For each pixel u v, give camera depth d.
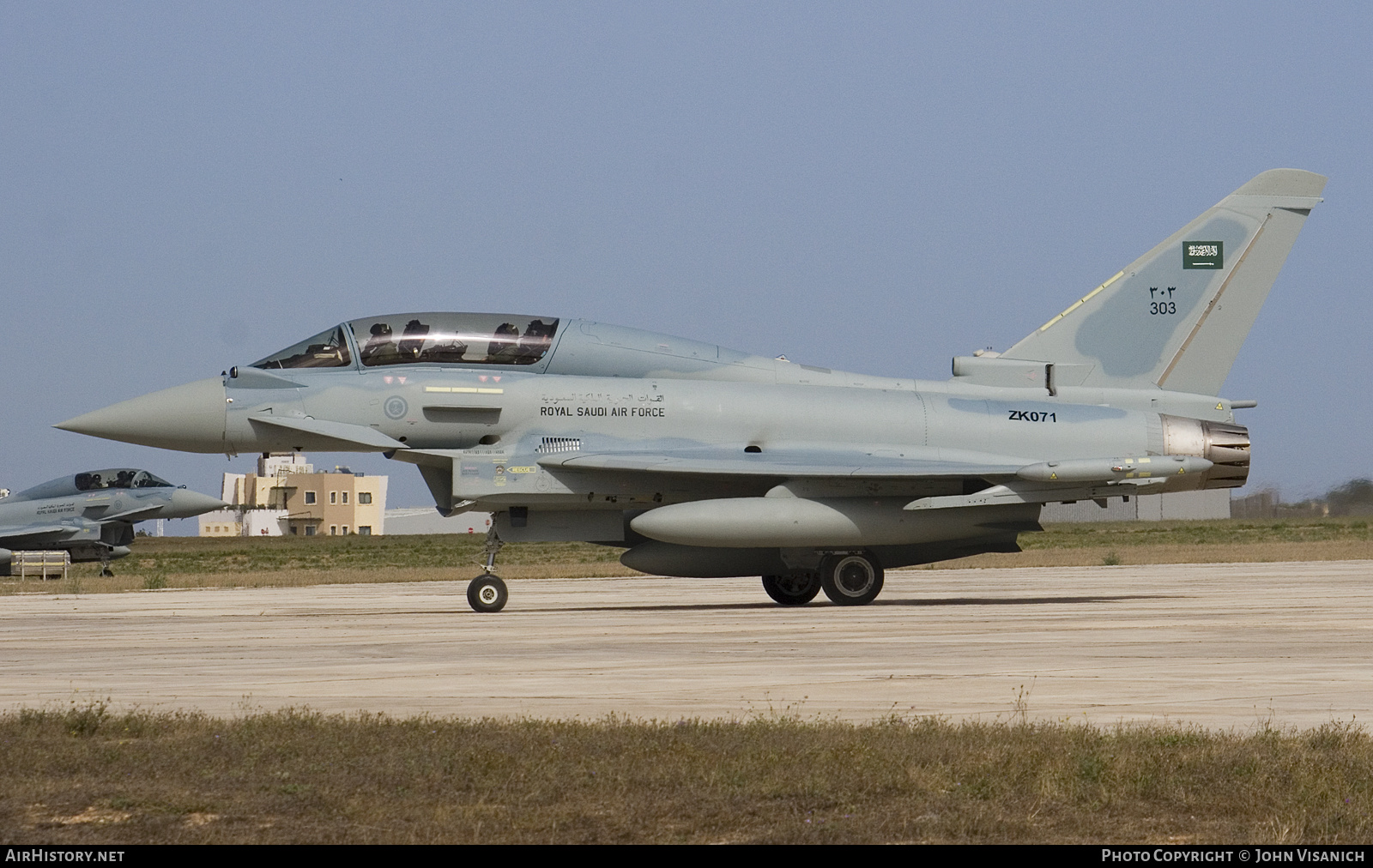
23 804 24.97
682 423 81.81
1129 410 87.44
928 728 31.09
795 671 44.78
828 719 34.19
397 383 79.88
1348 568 133.38
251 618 76.19
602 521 82.62
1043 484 79.31
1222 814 24.33
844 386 86.75
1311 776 25.77
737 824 23.61
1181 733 30.20
